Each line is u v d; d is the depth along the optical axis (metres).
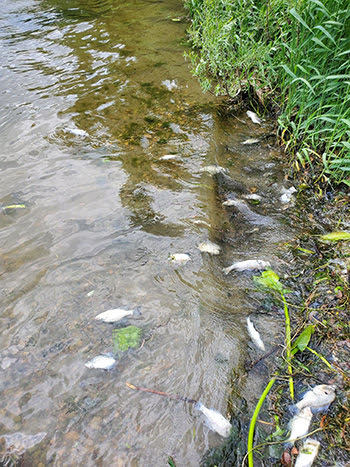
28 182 3.67
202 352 2.36
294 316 2.58
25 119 4.59
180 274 2.87
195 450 1.92
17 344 2.38
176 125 4.59
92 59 6.04
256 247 3.15
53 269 2.86
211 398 2.13
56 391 2.15
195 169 3.93
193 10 6.88
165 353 2.35
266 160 4.16
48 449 1.91
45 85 5.30
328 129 3.54
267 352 2.37
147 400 2.12
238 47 4.77
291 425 2.00
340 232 3.17
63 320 2.52
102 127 4.52
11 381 2.19
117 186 3.68
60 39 6.68
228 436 1.97
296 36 3.94
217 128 4.59
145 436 1.97
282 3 4.25
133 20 7.53
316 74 3.77
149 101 5.04
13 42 6.52
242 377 2.24
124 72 5.70
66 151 4.12
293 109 4.38
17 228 3.18
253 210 3.52
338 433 1.95
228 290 2.77
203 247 3.08
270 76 4.75
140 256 3.00
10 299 2.64
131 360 2.31
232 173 3.96
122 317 2.53
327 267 2.90
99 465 1.85
